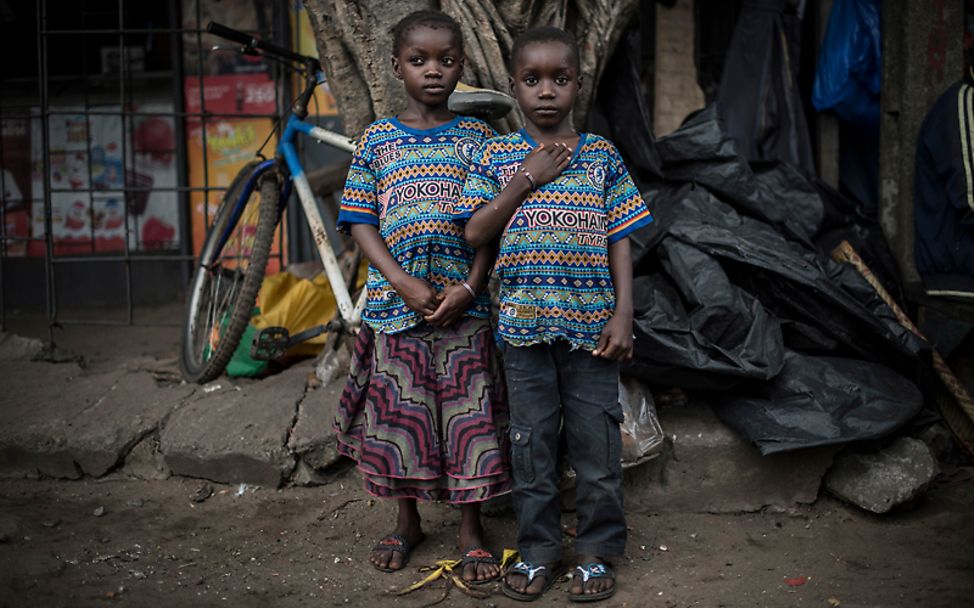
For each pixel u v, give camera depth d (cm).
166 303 696
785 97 414
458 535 271
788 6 428
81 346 536
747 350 283
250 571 248
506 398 247
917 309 365
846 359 299
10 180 700
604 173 229
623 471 288
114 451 318
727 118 416
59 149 697
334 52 319
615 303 229
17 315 674
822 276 301
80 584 238
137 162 693
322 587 239
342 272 391
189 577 244
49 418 332
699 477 288
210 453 311
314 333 373
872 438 275
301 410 326
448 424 238
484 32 302
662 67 472
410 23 234
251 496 304
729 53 424
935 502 288
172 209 696
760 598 227
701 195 335
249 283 350
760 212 338
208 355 380
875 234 375
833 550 256
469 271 240
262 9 648
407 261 235
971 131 326
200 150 676
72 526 279
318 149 634
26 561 247
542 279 223
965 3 390
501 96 254
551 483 231
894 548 256
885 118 383
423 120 241
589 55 319
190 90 665
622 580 240
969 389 335
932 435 312
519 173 220
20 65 699
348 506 295
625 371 291
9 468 323
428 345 240
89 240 702
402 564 250
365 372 254
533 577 231
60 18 693
